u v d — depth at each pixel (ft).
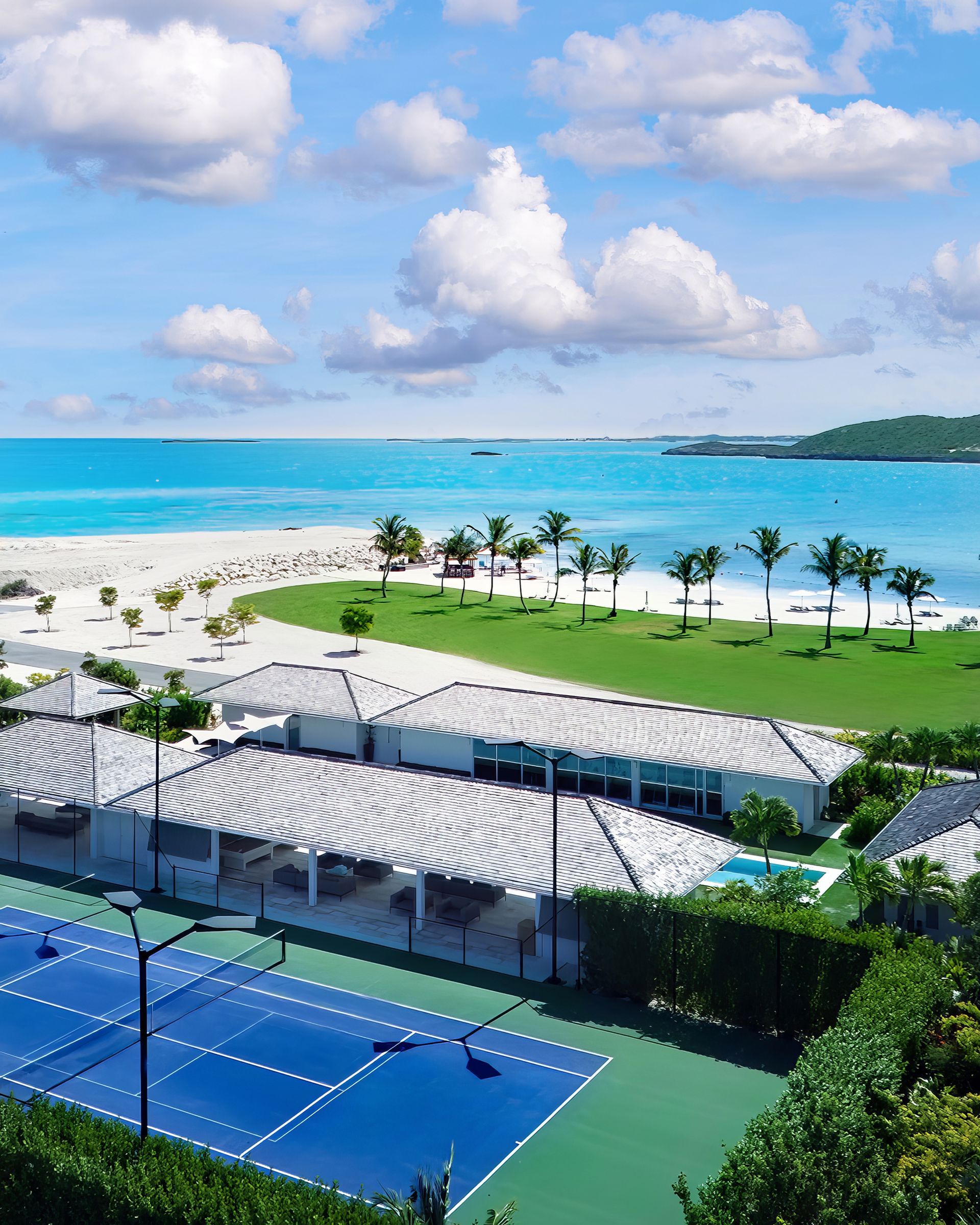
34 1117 70.74
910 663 285.02
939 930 117.29
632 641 315.99
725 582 474.08
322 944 116.57
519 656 292.81
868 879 113.70
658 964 102.12
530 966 111.75
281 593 407.64
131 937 117.91
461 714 179.83
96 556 528.22
